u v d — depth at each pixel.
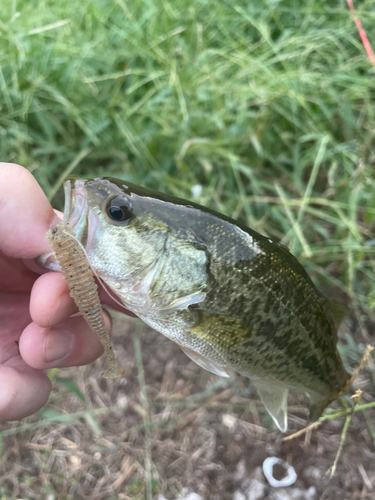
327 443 0.26
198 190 0.32
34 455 0.26
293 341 0.18
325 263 0.34
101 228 0.17
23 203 0.17
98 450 0.26
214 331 0.18
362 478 0.25
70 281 0.15
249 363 0.18
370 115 0.34
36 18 0.35
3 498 0.24
